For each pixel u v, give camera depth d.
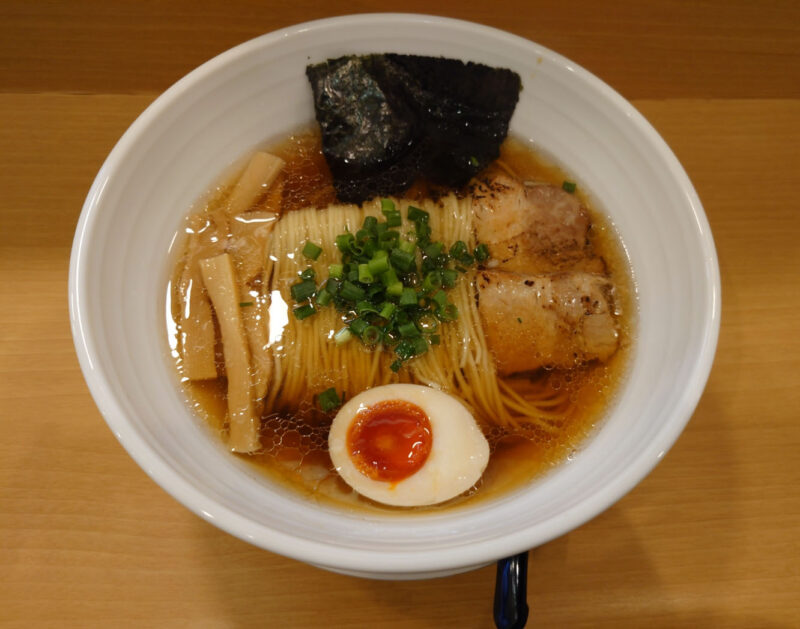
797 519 0.29
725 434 0.30
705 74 0.35
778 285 0.32
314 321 0.29
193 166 0.29
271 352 0.29
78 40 0.33
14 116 0.33
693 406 0.23
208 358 0.28
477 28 0.28
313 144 0.32
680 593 0.27
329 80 0.30
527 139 0.31
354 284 0.28
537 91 0.30
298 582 0.27
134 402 0.24
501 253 0.30
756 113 0.35
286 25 0.34
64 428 0.28
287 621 0.27
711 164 0.34
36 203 0.32
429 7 0.35
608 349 0.29
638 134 0.28
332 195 0.31
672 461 0.29
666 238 0.28
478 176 0.32
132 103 0.33
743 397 0.30
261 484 0.26
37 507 0.27
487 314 0.29
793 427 0.30
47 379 0.29
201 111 0.28
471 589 0.27
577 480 0.25
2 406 0.29
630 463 0.23
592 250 0.30
